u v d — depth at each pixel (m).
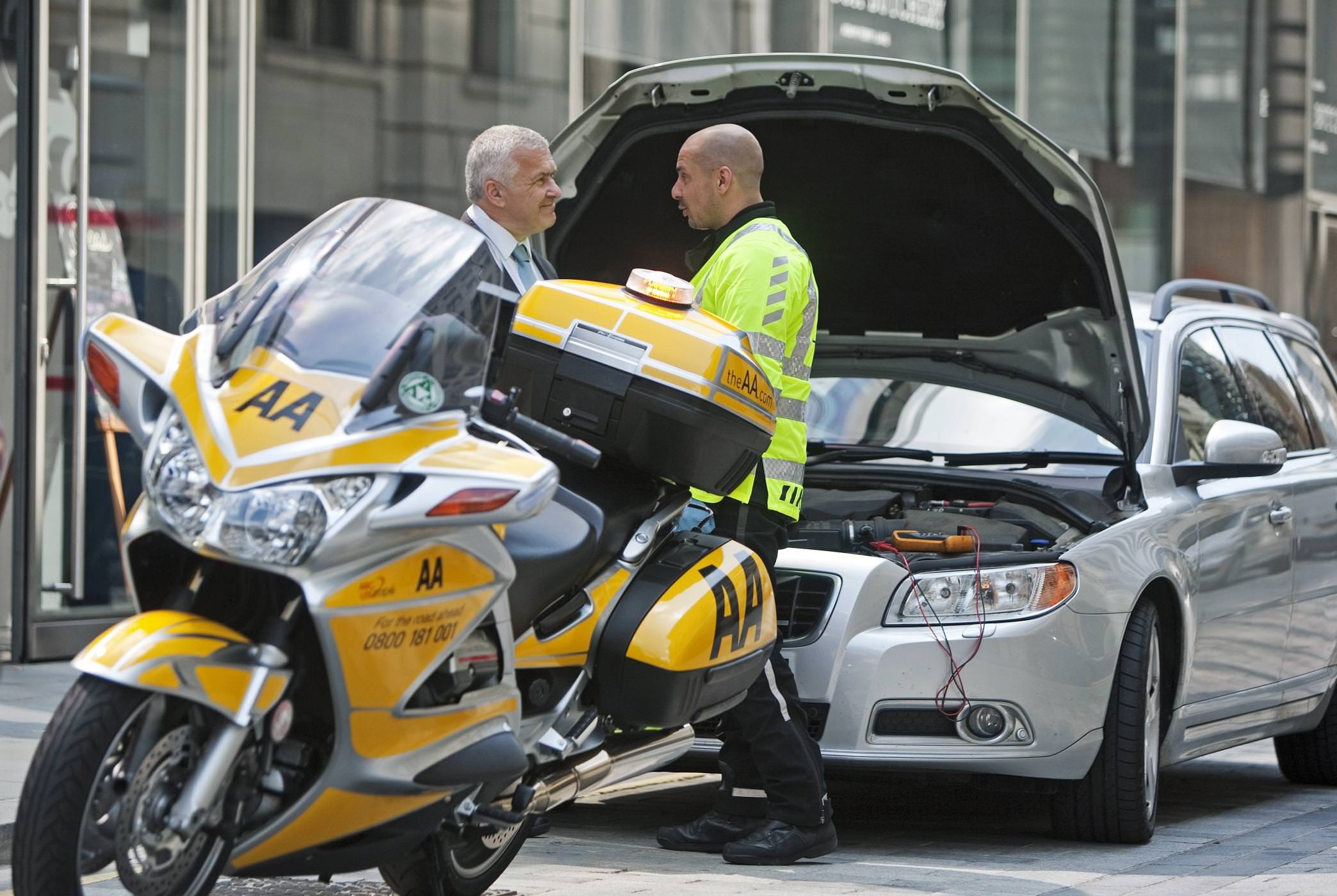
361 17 15.18
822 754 7.96
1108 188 24.67
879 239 9.54
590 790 6.23
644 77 8.69
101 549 12.98
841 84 8.69
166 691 4.64
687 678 6.13
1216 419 9.94
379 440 4.91
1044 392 9.78
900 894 7.12
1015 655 7.98
